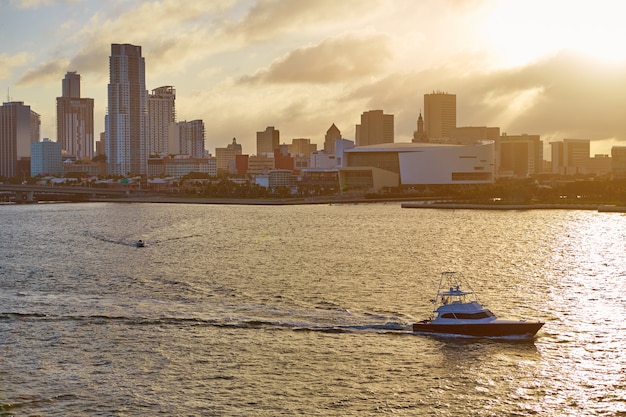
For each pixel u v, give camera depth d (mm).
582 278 186500
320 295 161000
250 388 103688
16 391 102500
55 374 108688
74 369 110688
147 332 128000
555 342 122375
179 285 173875
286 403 98812
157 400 99812
